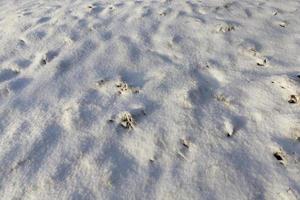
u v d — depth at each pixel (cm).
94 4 480
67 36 385
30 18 450
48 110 272
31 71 329
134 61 329
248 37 353
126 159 222
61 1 527
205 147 225
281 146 218
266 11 413
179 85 287
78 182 207
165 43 355
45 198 199
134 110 260
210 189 196
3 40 393
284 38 347
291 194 186
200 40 355
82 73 317
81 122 255
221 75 297
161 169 212
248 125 239
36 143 239
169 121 249
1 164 224
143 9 439
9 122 263
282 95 259
